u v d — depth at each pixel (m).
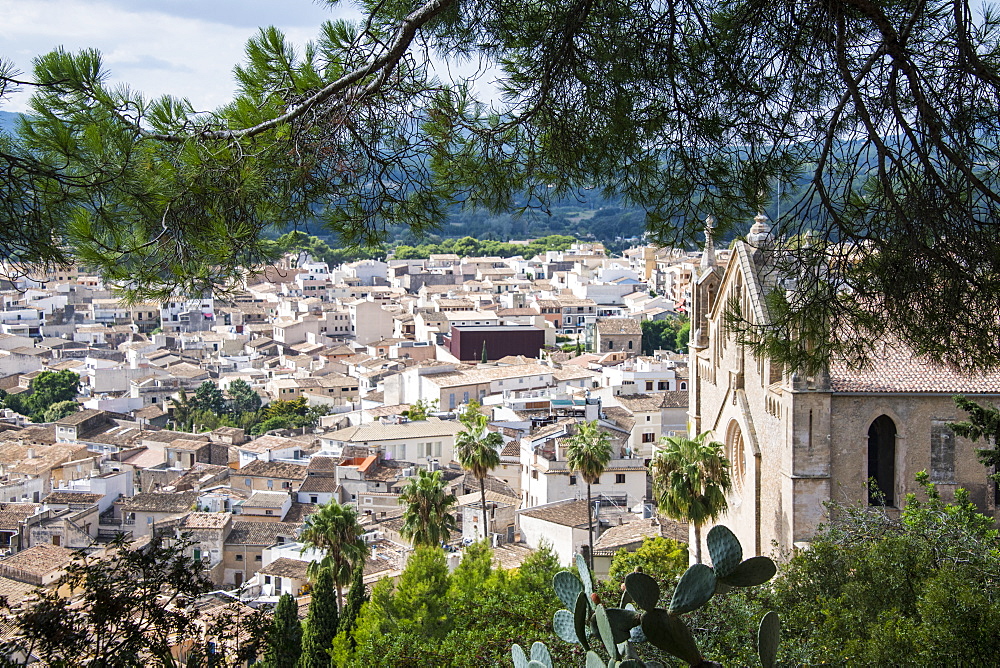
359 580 68.56
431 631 55.16
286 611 63.56
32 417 194.00
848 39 16.06
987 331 16.17
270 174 17.89
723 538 13.23
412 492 79.25
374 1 17.83
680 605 12.89
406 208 18.88
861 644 28.83
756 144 17.39
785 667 28.31
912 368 45.66
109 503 127.88
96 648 19.27
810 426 45.00
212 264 17.91
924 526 35.28
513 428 130.88
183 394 186.62
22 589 83.38
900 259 16.20
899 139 15.81
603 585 36.59
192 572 21.05
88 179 16.25
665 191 18.56
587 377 176.50
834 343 17.52
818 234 16.77
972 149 15.62
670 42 17.05
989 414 38.72
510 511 103.94
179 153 17.03
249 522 111.69
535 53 17.86
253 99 18.19
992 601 30.45
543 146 19.02
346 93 17.94
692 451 54.38
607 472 106.00
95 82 16.28
